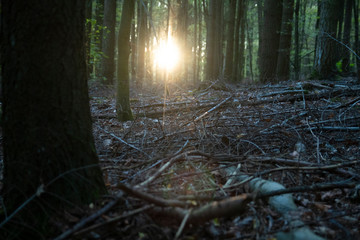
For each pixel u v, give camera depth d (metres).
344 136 3.95
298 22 16.03
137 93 9.75
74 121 2.18
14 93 2.05
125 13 5.15
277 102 6.05
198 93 8.55
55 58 2.05
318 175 2.84
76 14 2.15
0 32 2.10
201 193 2.43
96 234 1.86
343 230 1.95
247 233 1.97
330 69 9.60
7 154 2.20
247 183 2.56
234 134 4.12
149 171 2.74
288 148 3.64
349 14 15.41
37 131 2.05
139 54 16.12
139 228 1.85
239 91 8.36
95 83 11.56
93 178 2.29
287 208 2.12
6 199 2.21
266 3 11.87
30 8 1.98
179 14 16.36
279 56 12.09
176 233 1.85
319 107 5.38
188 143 3.78
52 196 2.07
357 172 2.79
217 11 14.38
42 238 1.91
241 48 20.84
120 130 4.92
